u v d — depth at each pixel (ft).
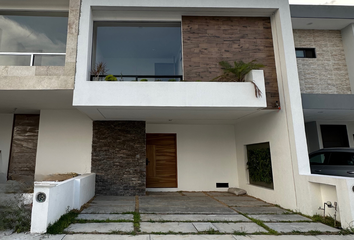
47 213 12.90
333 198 16.34
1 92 18.84
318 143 29.60
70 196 16.90
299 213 18.30
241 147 28.66
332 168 20.01
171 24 22.47
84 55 18.79
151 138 29.78
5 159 25.40
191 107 19.06
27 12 21.09
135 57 22.12
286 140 20.20
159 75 21.79
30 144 26.00
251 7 20.90
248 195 26.53
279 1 21.22
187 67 20.90
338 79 26.48
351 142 30.17
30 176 24.79
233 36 21.83
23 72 18.39
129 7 20.49
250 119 26.37
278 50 21.36
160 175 29.19
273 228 14.52
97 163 24.76
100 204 20.08
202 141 30.07
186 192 28.25
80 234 12.78
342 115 25.49
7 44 20.35
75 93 18.08
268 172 23.09
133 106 18.42
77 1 19.76
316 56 26.81
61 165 24.70
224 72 20.63
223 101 18.84
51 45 20.52
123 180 24.68
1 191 17.15
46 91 18.62
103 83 18.34
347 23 26.05
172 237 12.81
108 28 22.16
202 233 13.51
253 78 19.20
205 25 21.77
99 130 25.39
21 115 26.66
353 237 13.20
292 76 20.21
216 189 29.14
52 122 25.38
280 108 21.01
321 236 13.34
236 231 13.88
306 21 25.35
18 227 13.07
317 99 21.67
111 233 13.10
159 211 18.39
